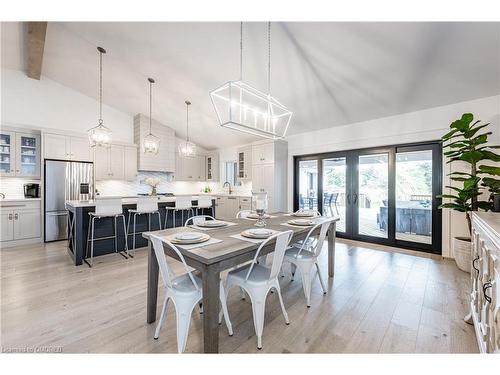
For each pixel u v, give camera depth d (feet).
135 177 19.19
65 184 15.23
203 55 11.14
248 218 9.61
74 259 10.88
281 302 6.19
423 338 5.63
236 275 6.01
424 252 12.44
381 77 10.11
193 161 23.48
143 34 10.75
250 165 19.51
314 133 16.40
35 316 6.50
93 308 6.97
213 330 4.77
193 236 5.87
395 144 13.12
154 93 16.30
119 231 12.78
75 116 17.51
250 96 13.39
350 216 15.17
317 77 10.92
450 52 8.20
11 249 13.05
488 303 4.27
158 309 6.99
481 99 10.43
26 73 15.58
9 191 14.94
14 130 14.39
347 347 5.33
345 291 8.14
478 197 10.62
